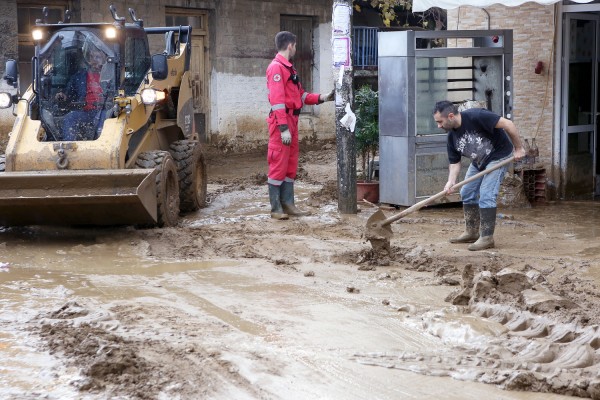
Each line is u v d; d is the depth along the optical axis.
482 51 12.17
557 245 9.55
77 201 9.34
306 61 21.31
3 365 5.58
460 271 8.25
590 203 13.01
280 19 20.62
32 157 9.89
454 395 5.08
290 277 8.09
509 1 11.03
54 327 6.38
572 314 6.41
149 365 5.54
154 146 11.29
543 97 13.30
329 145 20.25
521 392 5.14
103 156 9.88
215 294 7.45
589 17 13.63
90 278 8.10
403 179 11.94
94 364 5.38
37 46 10.53
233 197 13.34
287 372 5.44
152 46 17.66
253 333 6.26
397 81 11.84
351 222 11.05
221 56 19.19
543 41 13.20
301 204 12.50
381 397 5.05
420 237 10.07
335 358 5.70
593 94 13.91
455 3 11.45
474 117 9.23
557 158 13.30
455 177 9.42
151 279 8.05
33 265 8.69
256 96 20.00
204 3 18.67
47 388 5.19
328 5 21.31
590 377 5.20
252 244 9.60
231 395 5.07
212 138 19.22
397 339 6.14
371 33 22.03
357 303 7.12
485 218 9.34
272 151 11.22
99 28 10.52
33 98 10.54
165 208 10.32
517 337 6.09
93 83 10.44
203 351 5.81
